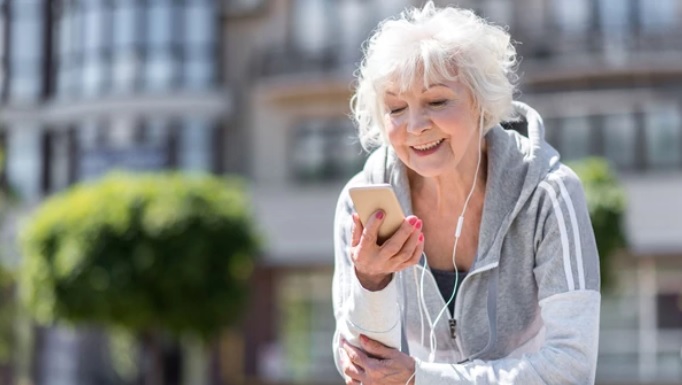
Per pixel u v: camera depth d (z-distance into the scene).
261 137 24.31
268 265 23.56
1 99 25.11
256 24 24.48
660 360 21.17
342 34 23.69
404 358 2.45
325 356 23.06
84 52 24.88
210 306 18.11
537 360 2.42
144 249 17.80
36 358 23.59
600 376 21.36
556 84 22.33
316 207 23.45
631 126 21.88
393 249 2.36
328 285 23.34
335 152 23.81
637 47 21.73
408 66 2.48
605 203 16.84
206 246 18.14
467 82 2.52
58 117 24.83
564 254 2.52
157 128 24.30
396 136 2.54
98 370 24.11
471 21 2.55
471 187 2.64
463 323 2.66
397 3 23.17
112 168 24.31
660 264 21.50
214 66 24.47
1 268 20.58
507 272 2.62
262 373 23.05
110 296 17.55
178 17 24.52
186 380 23.34
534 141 2.63
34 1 25.42
